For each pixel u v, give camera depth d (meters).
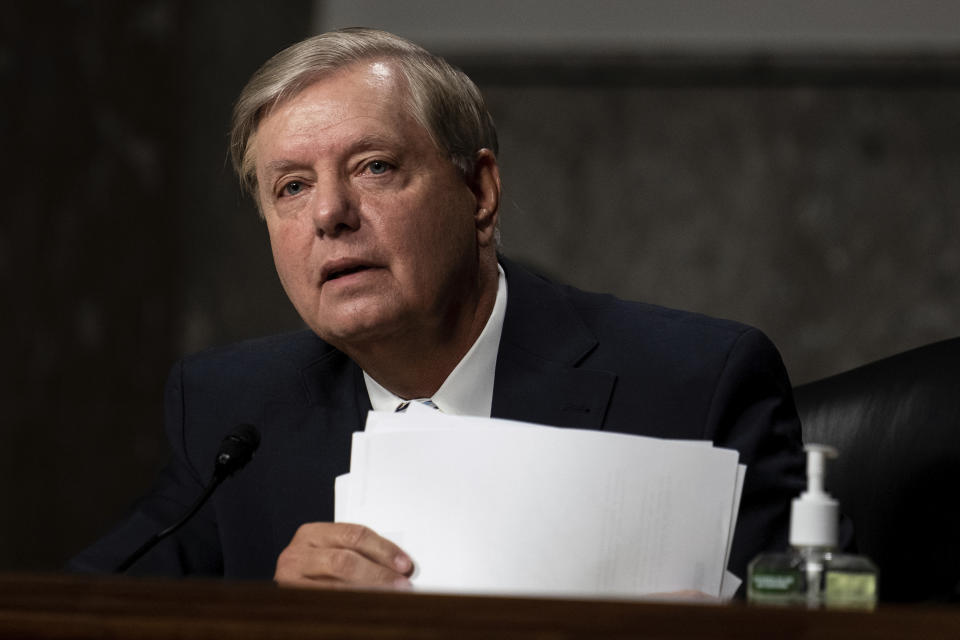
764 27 10.26
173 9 10.86
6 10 9.42
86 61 10.16
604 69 10.50
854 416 4.35
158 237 10.70
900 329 10.00
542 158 10.54
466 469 2.79
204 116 10.93
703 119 10.37
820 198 10.17
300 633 1.65
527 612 1.71
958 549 3.98
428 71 3.63
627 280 10.38
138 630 1.70
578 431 2.81
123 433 10.33
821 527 2.13
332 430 4.06
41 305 9.67
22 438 9.48
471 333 3.88
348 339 3.60
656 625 1.65
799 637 1.61
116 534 4.20
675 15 10.41
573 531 2.72
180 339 10.77
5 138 9.39
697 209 10.33
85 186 10.09
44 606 1.79
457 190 3.66
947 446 4.07
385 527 2.78
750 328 3.95
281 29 10.88
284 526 3.95
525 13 10.59
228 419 4.30
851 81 10.16
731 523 2.80
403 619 1.69
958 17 10.01
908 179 10.07
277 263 3.62
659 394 3.78
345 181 3.48
